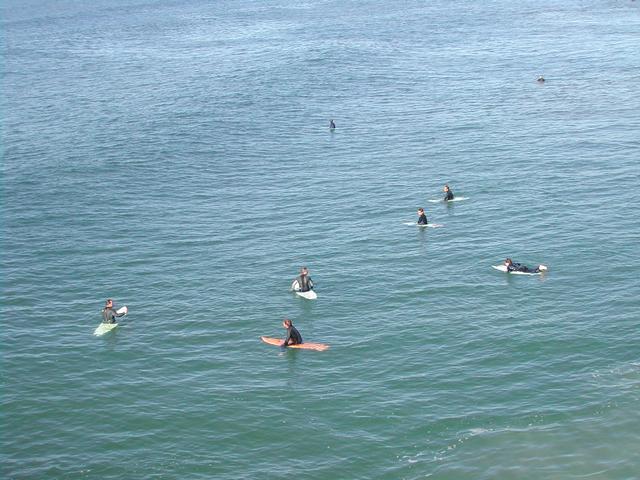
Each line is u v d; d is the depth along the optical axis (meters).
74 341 45.41
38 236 62.41
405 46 148.25
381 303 48.56
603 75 113.25
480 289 49.59
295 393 39.31
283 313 47.88
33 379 41.38
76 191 73.19
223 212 66.56
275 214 65.50
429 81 116.25
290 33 173.50
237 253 57.56
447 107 99.88
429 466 33.50
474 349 42.53
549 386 38.75
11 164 82.06
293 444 35.44
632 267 51.28
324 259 55.62
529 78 114.38
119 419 37.72
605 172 70.81
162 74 130.25
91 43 176.00
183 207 68.25
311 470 33.66
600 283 49.38
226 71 129.00
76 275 54.75
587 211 61.66
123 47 166.75
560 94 103.19
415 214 63.53
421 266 53.50
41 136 93.12
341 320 46.72
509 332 44.03
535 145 80.88
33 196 72.00
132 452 35.31
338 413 37.50
